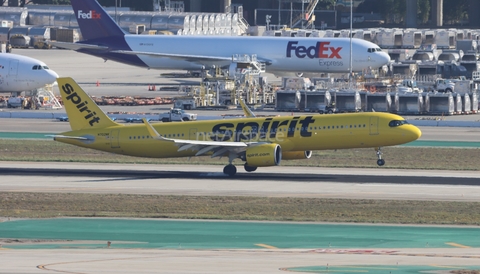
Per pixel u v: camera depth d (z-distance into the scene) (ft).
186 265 423.23
